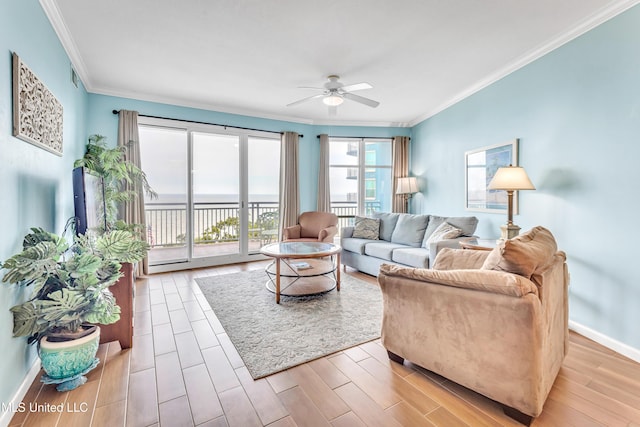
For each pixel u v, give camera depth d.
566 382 1.81
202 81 3.68
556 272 1.75
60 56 2.54
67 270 1.78
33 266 1.48
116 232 2.14
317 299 3.25
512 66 3.19
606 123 2.28
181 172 4.55
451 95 4.22
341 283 3.83
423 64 3.22
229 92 4.07
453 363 1.70
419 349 1.86
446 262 2.21
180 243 5.00
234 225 5.51
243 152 4.99
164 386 1.78
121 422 1.49
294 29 2.55
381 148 5.97
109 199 3.39
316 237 4.93
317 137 5.64
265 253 3.27
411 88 3.94
